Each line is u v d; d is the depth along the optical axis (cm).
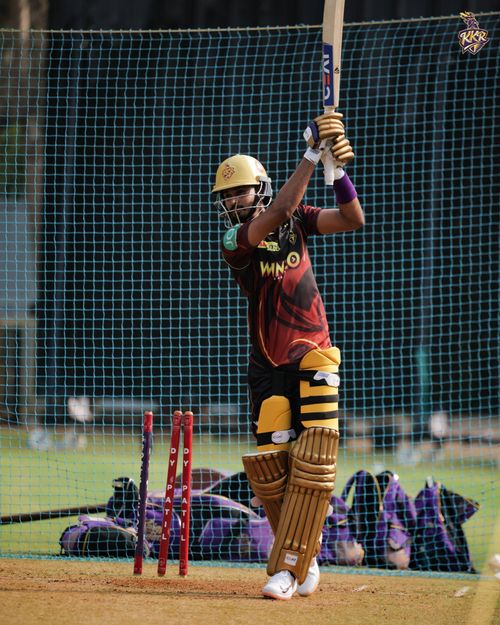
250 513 2220
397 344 5088
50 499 3027
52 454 4125
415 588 1844
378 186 5116
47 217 4966
